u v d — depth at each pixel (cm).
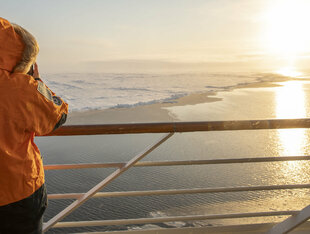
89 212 1595
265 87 7538
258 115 4066
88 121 3784
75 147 2530
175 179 1995
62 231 1405
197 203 1684
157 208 1639
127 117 4056
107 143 2661
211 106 4728
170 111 4394
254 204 1656
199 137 2886
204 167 2183
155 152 2484
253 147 2572
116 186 1884
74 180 1927
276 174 2050
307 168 2119
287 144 2611
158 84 8838
